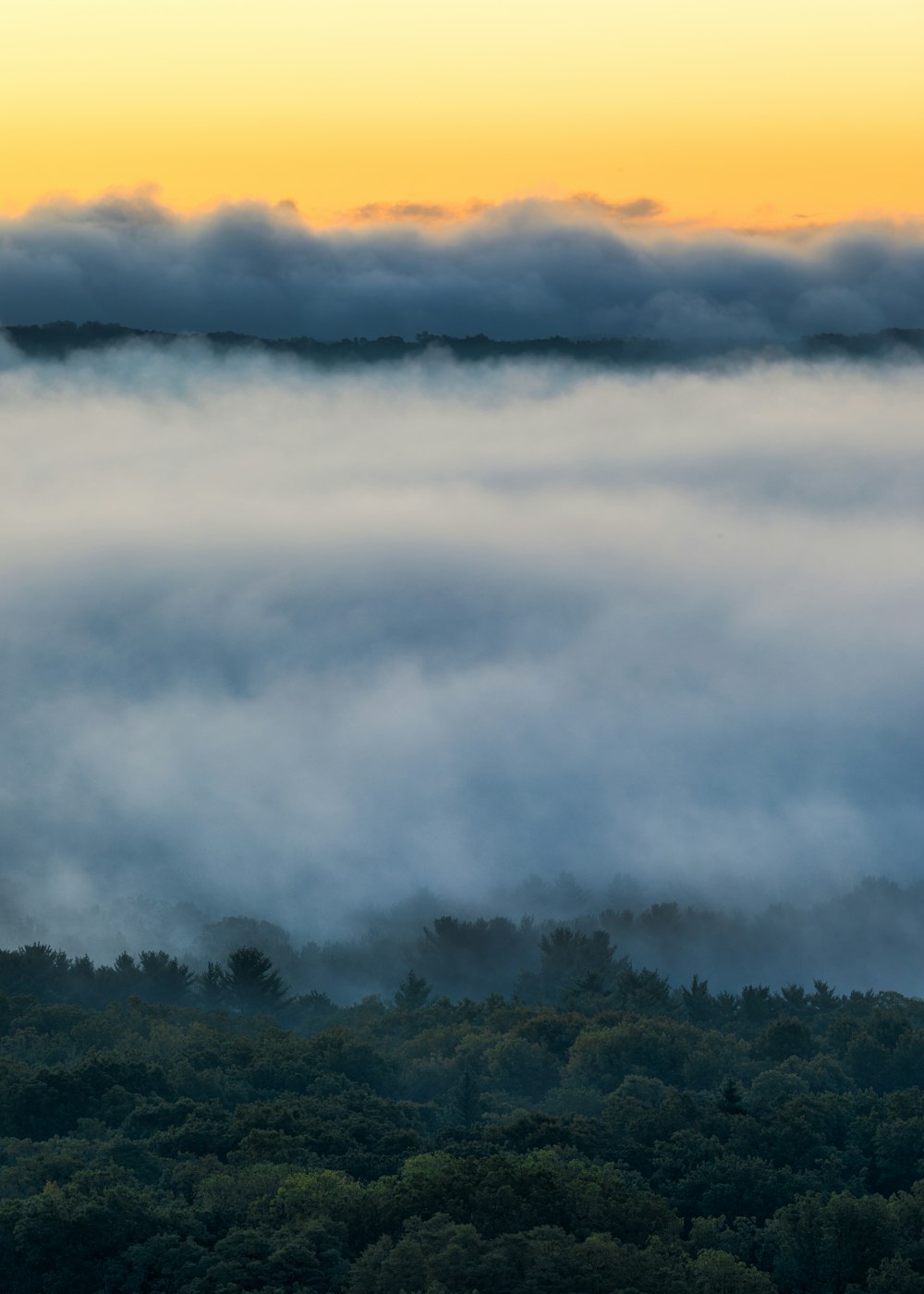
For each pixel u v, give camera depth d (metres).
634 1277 137.38
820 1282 162.00
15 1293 150.62
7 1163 193.62
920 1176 197.12
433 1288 128.38
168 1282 146.12
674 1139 197.75
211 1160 181.12
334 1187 162.25
